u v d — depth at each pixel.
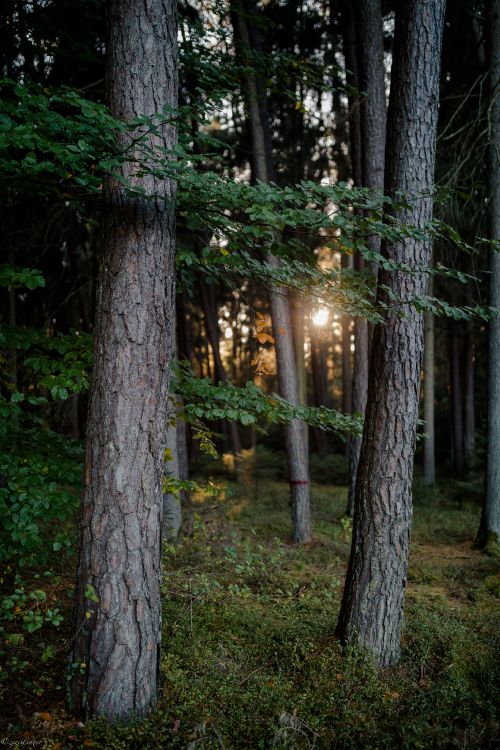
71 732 3.19
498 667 4.25
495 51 7.97
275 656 4.30
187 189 3.52
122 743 3.11
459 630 4.75
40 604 4.83
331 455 17.09
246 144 13.12
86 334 4.68
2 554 4.10
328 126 12.96
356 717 3.57
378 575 4.27
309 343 19.55
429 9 4.29
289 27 12.82
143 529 3.47
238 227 3.67
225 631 4.72
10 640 3.37
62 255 9.40
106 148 3.22
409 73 4.32
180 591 5.39
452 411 15.62
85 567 3.42
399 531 4.29
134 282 3.47
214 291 16.44
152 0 3.54
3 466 4.01
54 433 4.80
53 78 7.06
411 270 3.81
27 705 3.49
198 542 7.30
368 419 4.41
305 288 4.24
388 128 4.46
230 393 4.62
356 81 9.29
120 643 3.37
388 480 4.27
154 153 3.18
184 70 5.71
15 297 9.32
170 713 3.47
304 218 3.30
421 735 3.37
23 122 3.18
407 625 4.89
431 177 4.40
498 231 8.02
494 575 6.59
